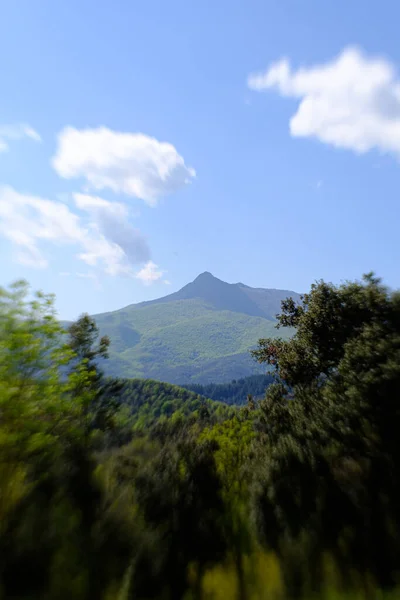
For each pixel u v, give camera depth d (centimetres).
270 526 518
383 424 649
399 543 409
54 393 812
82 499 500
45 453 604
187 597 355
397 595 353
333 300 1370
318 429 764
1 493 434
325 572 389
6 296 745
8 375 677
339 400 828
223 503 668
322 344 1439
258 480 673
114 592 330
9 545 343
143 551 394
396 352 764
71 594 319
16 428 614
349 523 470
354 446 638
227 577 392
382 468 543
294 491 572
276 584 374
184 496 602
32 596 311
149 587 354
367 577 379
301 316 1623
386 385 709
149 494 589
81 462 621
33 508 414
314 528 479
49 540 365
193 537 484
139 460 828
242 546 489
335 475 570
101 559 373
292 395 1461
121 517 462
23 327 747
